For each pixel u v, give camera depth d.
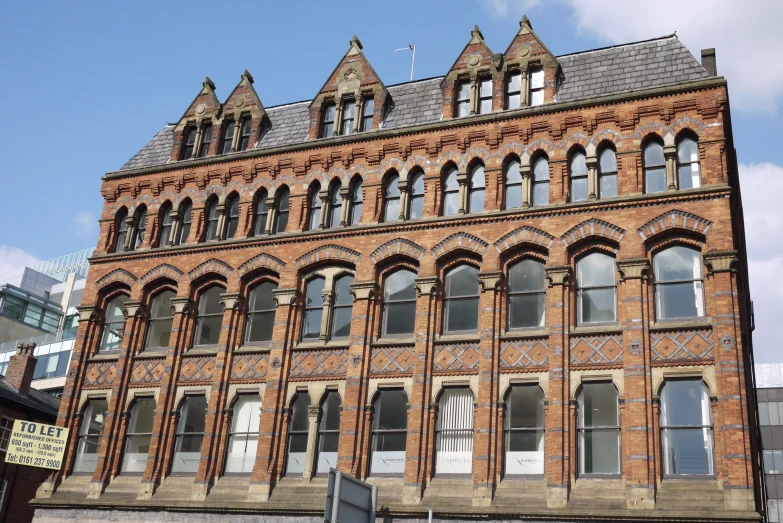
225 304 33.91
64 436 34.31
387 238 32.41
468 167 32.34
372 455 29.86
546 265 29.69
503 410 28.56
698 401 26.48
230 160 36.56
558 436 27.14
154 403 34.00
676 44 32.12
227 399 32.53
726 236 27.56
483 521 26.98
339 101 36.00
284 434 31.22
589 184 30.09
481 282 30.17
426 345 30.19
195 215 36.41
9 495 43.50
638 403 26.52
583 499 26.30
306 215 34.38
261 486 30.28
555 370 27.97
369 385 30.62
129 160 39.84
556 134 31.19
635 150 29.86
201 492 31.09
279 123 37.78
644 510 25.20
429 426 29.25
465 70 34.03
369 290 31.73
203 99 39.16
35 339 72.81
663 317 27.88
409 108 35.19
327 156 34.72
